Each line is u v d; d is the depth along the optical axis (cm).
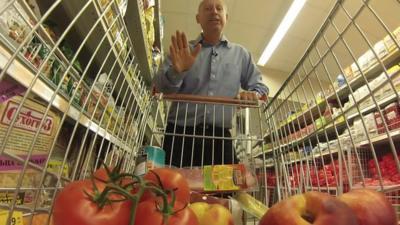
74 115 63
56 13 106
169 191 34
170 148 123
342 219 32
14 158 37
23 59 46
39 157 66
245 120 119
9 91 51
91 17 98
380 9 366
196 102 107
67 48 94
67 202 30
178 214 33
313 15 417
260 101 109
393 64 243
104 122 78
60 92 57
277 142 104
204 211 44
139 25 163
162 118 143
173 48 110
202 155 109
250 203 64
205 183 73
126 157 87
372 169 218
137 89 101
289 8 397
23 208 39
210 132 122
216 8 153
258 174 103
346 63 465
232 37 487
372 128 235
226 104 107
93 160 85
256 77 154
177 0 408
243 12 423
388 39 245
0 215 45
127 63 92
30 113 63
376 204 37
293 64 550
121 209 31
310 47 81
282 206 34
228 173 75
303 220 32
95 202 31
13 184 57
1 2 48
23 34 54
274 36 465
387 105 235
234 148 121
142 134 101
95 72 135
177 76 116
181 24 464
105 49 114
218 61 150
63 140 82
